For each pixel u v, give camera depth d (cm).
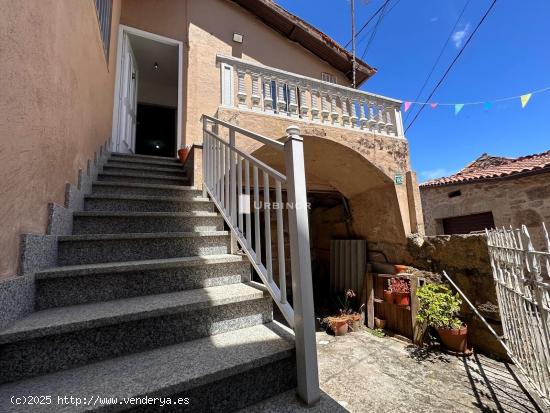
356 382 283
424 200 661
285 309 138
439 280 405
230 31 582
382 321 459
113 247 187
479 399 252
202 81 527
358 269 538
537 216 441
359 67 694
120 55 463
